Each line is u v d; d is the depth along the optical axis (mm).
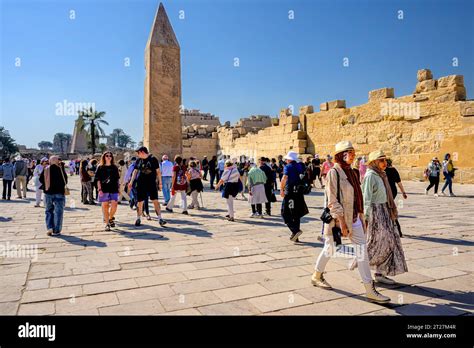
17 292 4422
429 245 6816
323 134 24516
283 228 8586
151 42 20219
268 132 29172
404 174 19734
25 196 15891
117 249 6520
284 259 5914
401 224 8875
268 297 4301
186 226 8812
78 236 7629
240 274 5133
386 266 4621
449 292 4500
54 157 7766
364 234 4309
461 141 17594
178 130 20766
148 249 6523
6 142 76375
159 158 20266
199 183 11875
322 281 4625
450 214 10375
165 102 20453
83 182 13250
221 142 37125
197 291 4477
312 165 18453
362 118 21938
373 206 4672
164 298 4258
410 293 4465
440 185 17672
